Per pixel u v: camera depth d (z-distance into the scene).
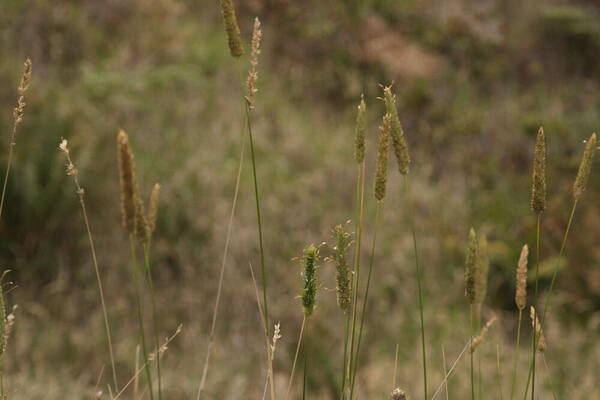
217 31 8.78
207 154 6.61
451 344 5.66
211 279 5.73
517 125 8.58
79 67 7.23
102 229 5.78
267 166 6.81
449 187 7.57
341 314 5.73
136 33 7.93
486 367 5.34
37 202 5.51
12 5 7.44
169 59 7.86
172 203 6.01
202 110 7.19
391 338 5.73
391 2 10.34
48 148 5.70
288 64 8.77
